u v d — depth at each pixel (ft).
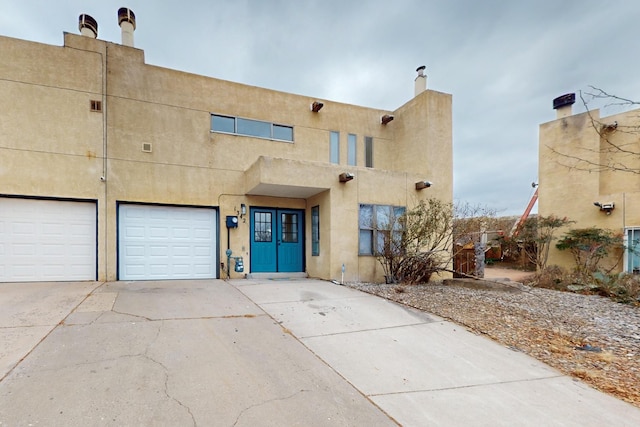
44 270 25.35
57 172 25.53
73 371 10.68
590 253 40.70
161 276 28.48
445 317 18.34
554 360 13.08
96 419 8.22
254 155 32.04
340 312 19.01
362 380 11.16
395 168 38.73
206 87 30.55
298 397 9.84
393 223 30.25
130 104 27.76
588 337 15.78
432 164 34.12
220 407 9.05
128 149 27.53
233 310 18.69
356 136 37.17
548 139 47.39
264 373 11.32
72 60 26.18
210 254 30.14
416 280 29.60
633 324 18.02
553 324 17.66
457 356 13.35
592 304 23.26
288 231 33.24
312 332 15.78
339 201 29.45
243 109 31.96
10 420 8.04
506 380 11.32
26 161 24.84
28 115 24.97
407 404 9.65
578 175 44.16
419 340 15.05
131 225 27.71
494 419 8.90
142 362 11.55
